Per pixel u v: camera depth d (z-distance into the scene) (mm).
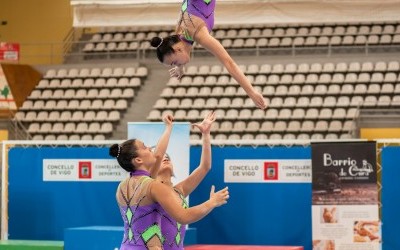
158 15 16453
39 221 10391
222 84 20156
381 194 9234
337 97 19125
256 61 20922
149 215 6027
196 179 7660
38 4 24594
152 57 22859
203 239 9820
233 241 9703
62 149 10320
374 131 17625
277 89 19547
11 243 9375
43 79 21719
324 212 9148
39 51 24484
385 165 9242
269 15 16500
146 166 6250
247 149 9664
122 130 19812
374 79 19266
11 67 21469
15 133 19688
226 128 18656
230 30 23266
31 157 10453
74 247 8945
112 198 10094
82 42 22922
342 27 22406
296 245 9469
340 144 9133
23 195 10461
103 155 10148
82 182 10227
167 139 6969
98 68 21891
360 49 21047
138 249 6008
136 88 20891
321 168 9188
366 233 9008
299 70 20078
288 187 9523
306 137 18031
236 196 9695
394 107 18547
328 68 19906
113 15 16859
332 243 9109
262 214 9602
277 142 9516
